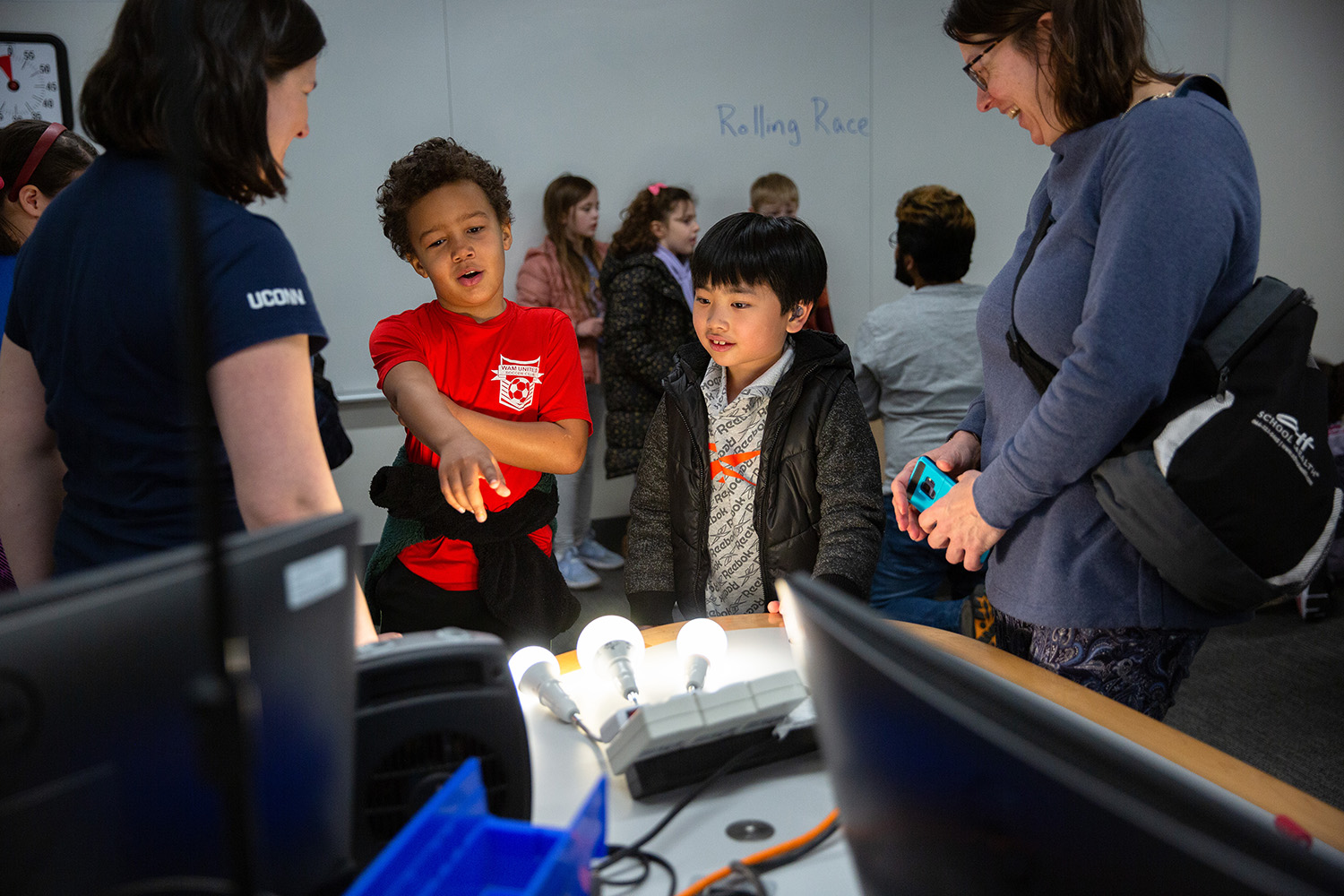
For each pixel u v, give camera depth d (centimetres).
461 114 370
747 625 123
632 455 348
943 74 414
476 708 71
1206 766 84
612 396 348
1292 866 30
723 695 81
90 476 85
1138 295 94
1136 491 99
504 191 140
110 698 46
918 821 46
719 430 141
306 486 77
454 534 132
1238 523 96
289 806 54
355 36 353
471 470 112
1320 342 475
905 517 129
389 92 360
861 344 272
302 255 361
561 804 80
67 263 81
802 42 398
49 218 84
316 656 54
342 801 60
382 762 69
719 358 135
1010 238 438
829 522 133
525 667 98
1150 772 35
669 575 148
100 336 79
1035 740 39
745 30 391
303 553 52
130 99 76
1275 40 441
